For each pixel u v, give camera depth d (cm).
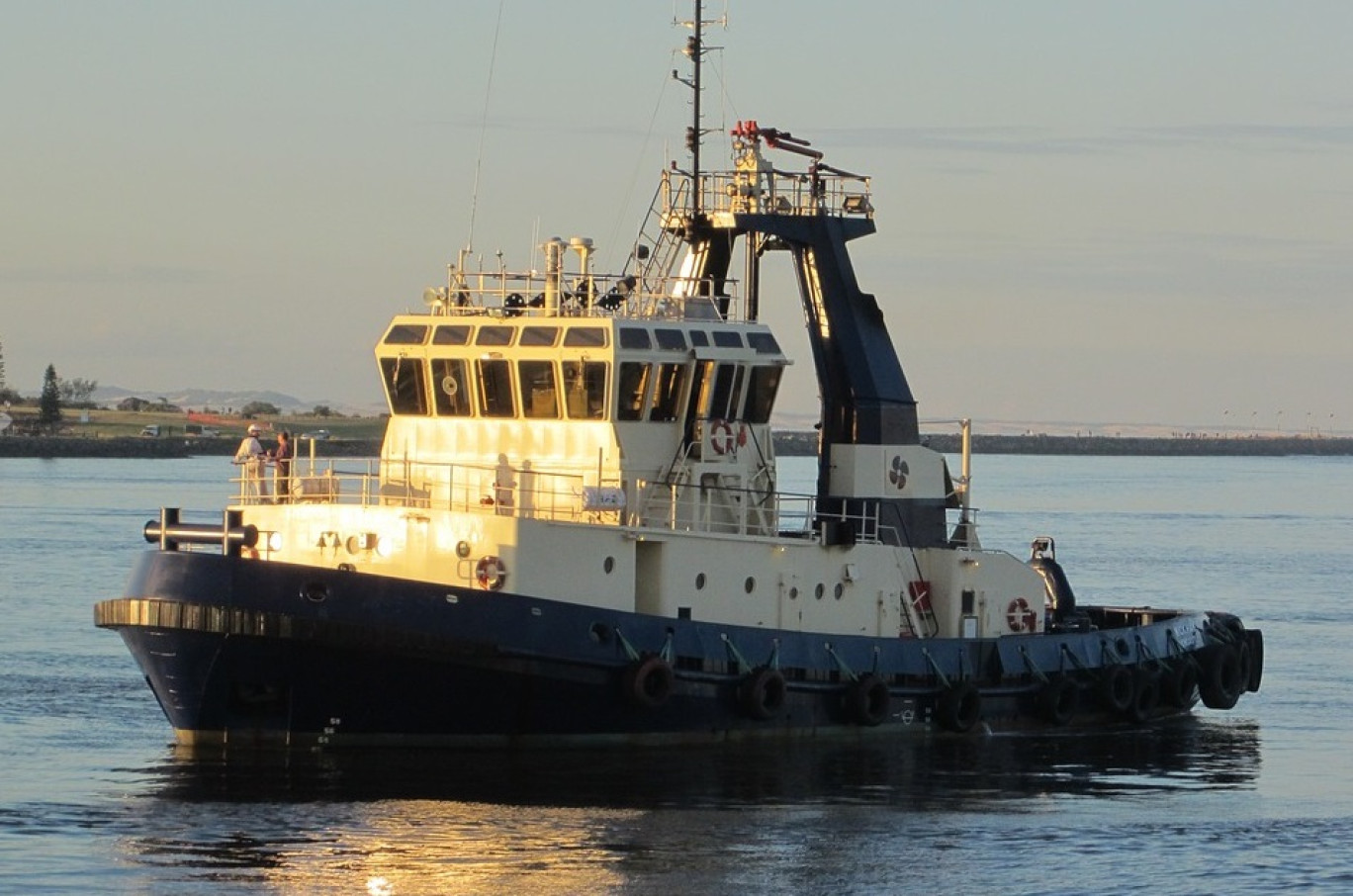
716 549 9662
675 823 8475
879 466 10525
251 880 7556
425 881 7581
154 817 8331
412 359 9788
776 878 7831
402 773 8988
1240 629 12519
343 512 9300
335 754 9219
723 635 9562
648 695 9231
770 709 9638
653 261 10431
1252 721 12069
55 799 8688
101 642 14375
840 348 10544
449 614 8894
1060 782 9750
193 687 9094
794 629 10000
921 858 8212
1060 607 11850
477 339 9650
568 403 9500
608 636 9200
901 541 10594
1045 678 10900
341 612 8812
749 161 10500
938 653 10431
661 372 9600
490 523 9056
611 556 9306
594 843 8138
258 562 8838
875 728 10181
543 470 9581
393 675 8975
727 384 9869
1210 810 9306
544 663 9038
